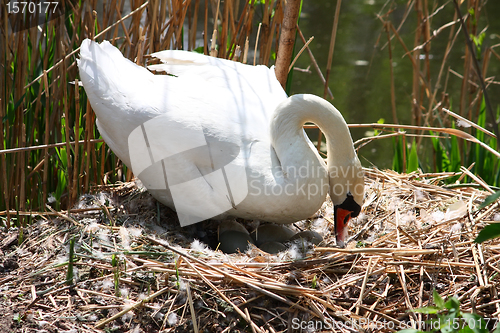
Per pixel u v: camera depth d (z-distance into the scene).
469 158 7.89
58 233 5.17
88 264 4.59
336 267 4.57
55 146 5.85
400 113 11.74
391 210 5.73
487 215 5.24
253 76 6.02
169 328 4.15
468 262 4.52
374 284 4.38
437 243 4.77
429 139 10.74
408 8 8.26
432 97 8.22
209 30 13.34
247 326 4.17
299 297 4.24
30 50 6.70
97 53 5.67
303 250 5.01
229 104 5.52
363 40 15.05
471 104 8.12
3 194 6.37
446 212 5.39
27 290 4.47
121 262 4.66
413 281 4.43
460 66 13.25
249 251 4.94
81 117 6.58
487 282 4.29
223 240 5.41
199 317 4.20
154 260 4.64
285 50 6.23
